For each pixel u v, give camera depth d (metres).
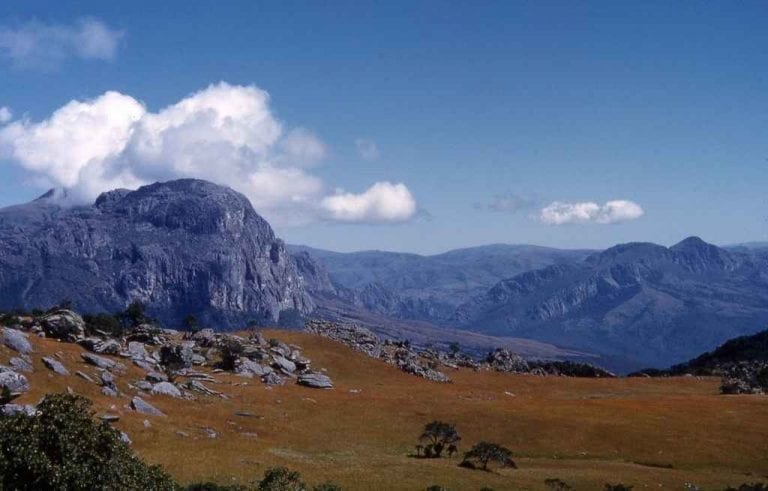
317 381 138.50
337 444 94.25
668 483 81.31
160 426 84.00
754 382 181.50
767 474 90.06
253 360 149.75
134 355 122.50
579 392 168.38
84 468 33.94
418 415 114.38
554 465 91.06
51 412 35.19
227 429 91.75
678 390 175.00
